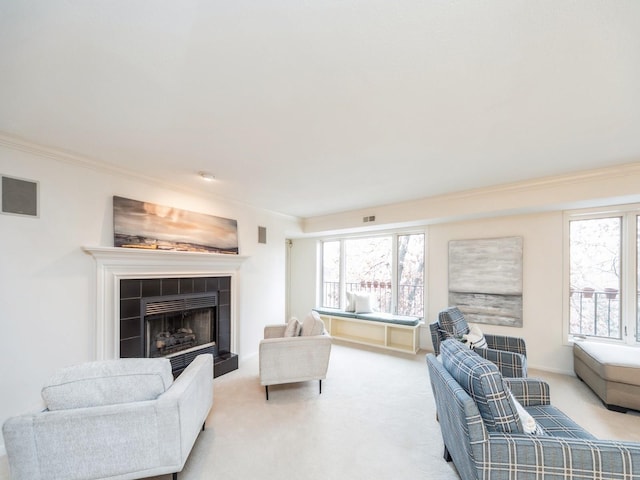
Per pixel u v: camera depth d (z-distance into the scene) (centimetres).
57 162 229
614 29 107
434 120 180
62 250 230
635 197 270
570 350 338
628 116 172
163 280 297
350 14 102
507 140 208
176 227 319
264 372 272
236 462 185
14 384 202
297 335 312
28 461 138
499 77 137
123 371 158
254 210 433
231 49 118
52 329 222
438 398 184
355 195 371
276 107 165
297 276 616
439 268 435
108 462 146
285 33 110
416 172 281
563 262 344
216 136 203
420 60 125
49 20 104
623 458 114
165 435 153
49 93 150
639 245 310
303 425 229
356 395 284
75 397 148
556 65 127
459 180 307
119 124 185
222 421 234
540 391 186
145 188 294
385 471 177
